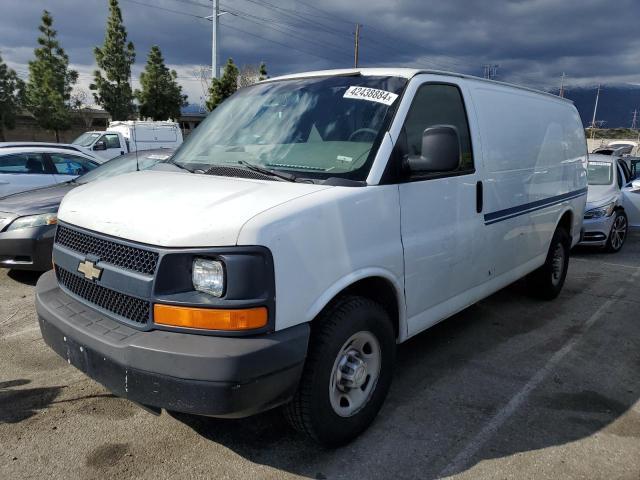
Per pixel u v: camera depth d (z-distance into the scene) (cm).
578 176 625
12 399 357
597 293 644
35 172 942
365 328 299
